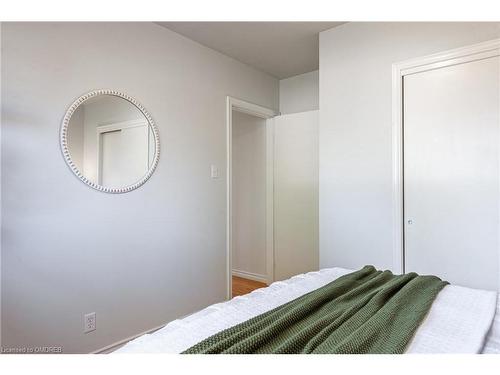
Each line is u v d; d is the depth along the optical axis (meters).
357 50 2.42
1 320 1.68
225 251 3.09
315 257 3.31
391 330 1.00
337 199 2.51
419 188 2.15
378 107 2.31
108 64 2.16
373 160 2.33
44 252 1.84
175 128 2.62
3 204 1.69
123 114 2.25
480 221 1.94
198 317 1.17
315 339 0.94
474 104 1.95
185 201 2.70
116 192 2.19
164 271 2.53
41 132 1.83
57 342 1.90
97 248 2.09
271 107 3.71
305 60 3.25
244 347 0.89
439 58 2.06
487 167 1.91
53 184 1.88
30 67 1.79
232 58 3.18
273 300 1.31
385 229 2.26
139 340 1.01
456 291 1.40
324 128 2.60
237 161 4.13
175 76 2.62
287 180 3.55
